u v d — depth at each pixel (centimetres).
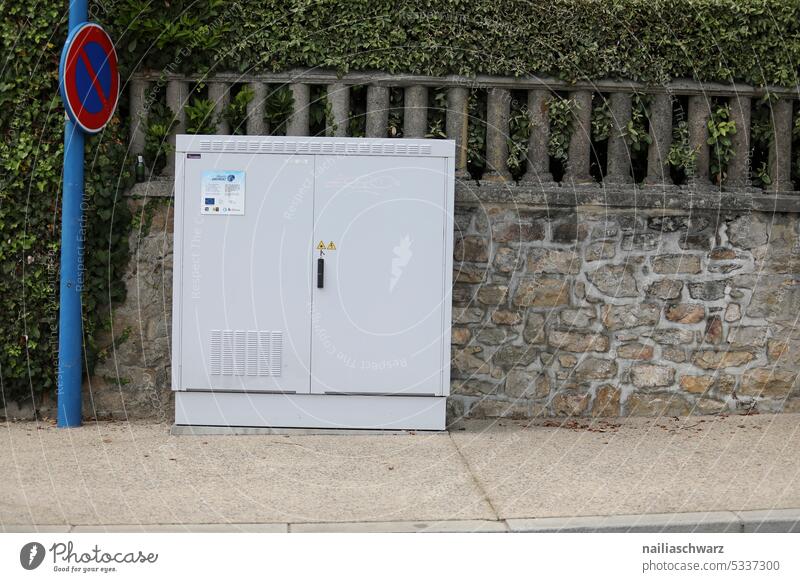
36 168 778
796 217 808
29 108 779
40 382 789
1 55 775
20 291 782
